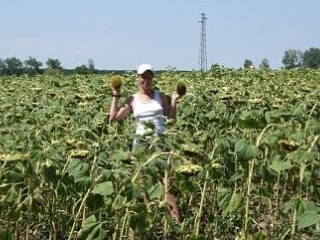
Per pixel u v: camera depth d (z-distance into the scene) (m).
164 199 6.61
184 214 7.70
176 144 5.98
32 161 5.75
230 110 9.42
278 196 7.75
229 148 6.74
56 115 8.23
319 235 6.50
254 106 9.34
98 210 6.37
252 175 6.25
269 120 6.72
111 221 6.43
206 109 9.89
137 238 6.11
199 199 7.84
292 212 7.04
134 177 5.64
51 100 10.69
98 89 12.16
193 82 14.54
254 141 6.59
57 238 6.80
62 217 6.48
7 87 14.36
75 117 8.38
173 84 13.94
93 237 5.74
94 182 5.83
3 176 5.79
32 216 6.85
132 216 5.71
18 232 6.35
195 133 7.60
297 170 6.48
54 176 5.80
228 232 7.01
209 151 7.34
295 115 6.77
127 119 8.53
